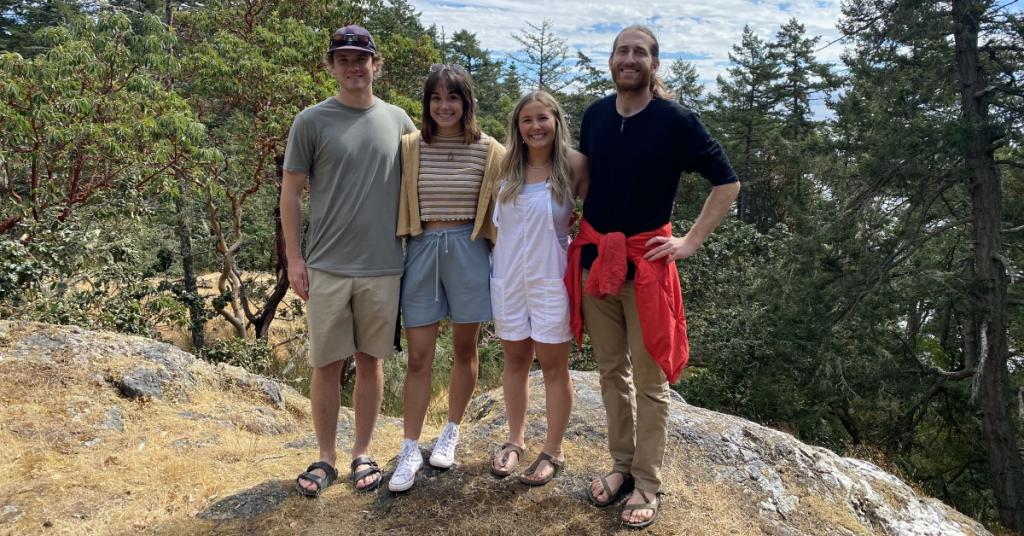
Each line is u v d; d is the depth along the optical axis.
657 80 2.52
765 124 32.53
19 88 7.21
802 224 14.62
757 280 14.16
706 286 14.89
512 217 2.68
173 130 8.34
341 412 5.18
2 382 4.13
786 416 12.54
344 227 2.73
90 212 8.42
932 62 12.52
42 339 4.70
